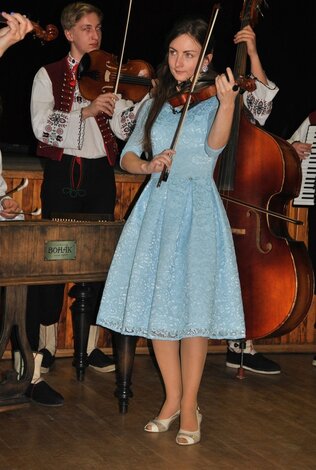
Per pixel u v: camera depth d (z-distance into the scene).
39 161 5.25
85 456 3.37
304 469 3.33
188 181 3.48
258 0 4.26
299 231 5.05
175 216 3.44
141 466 3.29
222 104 3.31
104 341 4.91
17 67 7.45
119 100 4.40
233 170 4.24
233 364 4.72
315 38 6.96
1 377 4.36
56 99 4.29
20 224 3.48
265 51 7.02
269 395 4.27
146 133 3.54
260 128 4.30
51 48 7.40
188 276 3.40
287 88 7.04
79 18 4.28
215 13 3.40
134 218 3.57
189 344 3.51
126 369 3.84
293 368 4.81
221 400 4.15
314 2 6.93
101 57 4.37
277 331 4.20
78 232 3.61
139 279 3.46
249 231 4.24
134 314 3.46
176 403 3.66
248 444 3.57
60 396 3.96
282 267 4.17
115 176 4.81
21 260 3.50
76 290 4.29
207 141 3.41
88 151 4.34
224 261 3.50
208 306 3.40
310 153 4.74
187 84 3.48
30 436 3.55
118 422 3.76
